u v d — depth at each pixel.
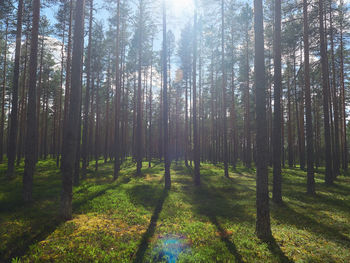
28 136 9.91
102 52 23.02
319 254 5.17
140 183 15.57
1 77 28.16
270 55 23.39
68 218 7.45
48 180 15.05
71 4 15.89
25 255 4.83
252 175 20.12
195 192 13.04
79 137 14.29
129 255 5.05
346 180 16.92
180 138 49.84
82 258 4.75
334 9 14.23
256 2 6.89
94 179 16.88
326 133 14.75
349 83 26.91
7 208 8.53
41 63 25.02
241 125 42.62
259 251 5.33
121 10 18.73
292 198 11.26
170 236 6.24
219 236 6.29
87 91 17.12
